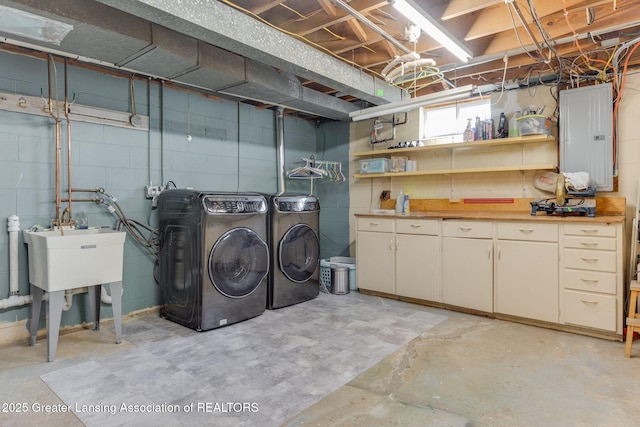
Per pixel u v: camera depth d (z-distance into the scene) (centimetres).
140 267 354
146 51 266
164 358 254
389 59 352
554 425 177
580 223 295
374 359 251
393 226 405
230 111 436
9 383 219
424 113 463
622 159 332
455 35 299
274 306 370
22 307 288
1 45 275
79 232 294
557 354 261
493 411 189
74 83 313
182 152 389
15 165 285
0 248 278
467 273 353
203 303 306
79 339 290
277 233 372
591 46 322
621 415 185
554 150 367
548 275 311
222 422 180
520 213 374
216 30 235
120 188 342
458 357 255
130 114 346
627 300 313
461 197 427
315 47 330
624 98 331
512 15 256
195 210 310
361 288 435
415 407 193
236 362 247
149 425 178
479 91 397
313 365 242
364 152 479
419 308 375
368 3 252
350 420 181
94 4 225
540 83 370
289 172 482
